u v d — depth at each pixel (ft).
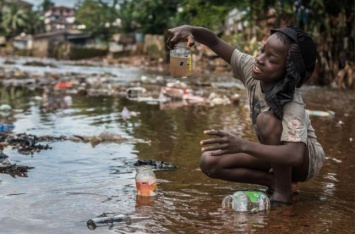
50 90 33.45
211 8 47.93
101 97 29.68
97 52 113.60
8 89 33.91
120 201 9.79
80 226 8.30
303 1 43.55
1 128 17.58
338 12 44.55
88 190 10.49
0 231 7.92
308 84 45.52
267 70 9.43
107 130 18.02
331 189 11.21
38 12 223.92
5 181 11.05
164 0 103.09
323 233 8.37
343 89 40.75
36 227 8.17
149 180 10.16
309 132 10.22
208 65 68.90
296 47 9.26
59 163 12.89
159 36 96.27
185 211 9.28
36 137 16.05
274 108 9.53
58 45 118.83
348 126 20.38
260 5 45.11
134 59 95.61
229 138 8.95
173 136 17.07
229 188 11.00
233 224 8.64
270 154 9.12
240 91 35.19
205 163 10.52
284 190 10.07
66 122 19.66
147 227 8.34
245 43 55.98
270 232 8.31
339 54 44.78
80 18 137.28
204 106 26.16
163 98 29.40
